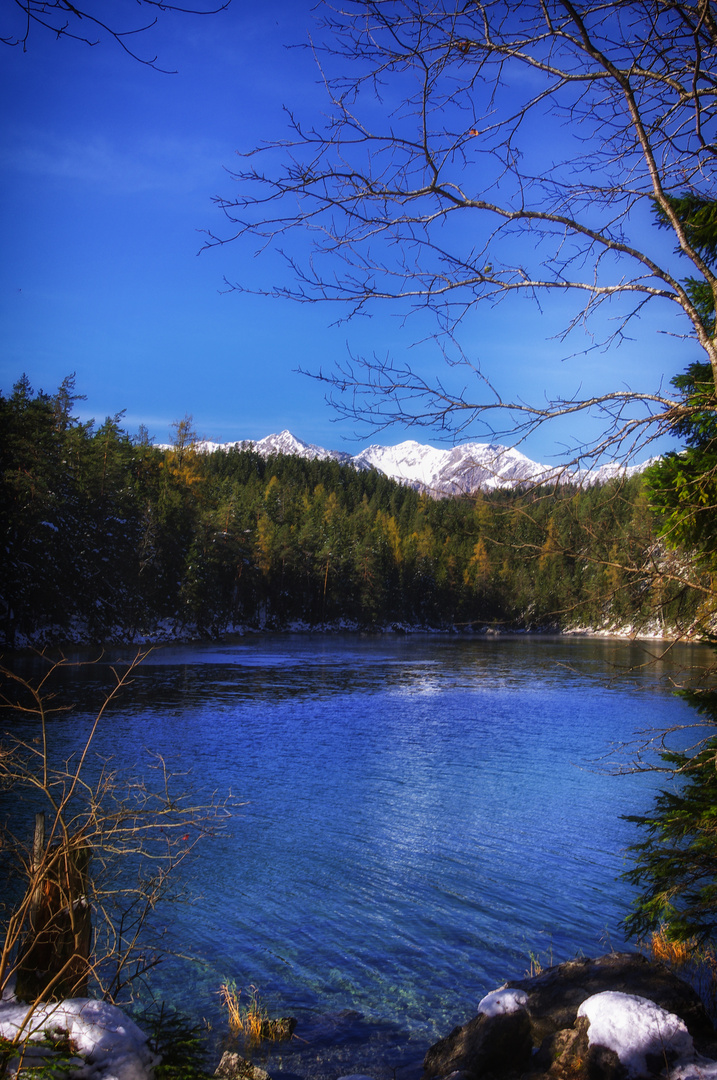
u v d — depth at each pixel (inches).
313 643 3137.3
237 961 333.7
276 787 687.1
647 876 250.7
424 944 362.0
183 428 3592.5
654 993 205.9
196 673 1737.2
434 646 3203.7
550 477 156.0
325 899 417.1
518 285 154.1
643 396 150.7
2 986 133.7
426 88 148.0
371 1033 275.3
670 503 170.9
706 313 229.9
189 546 3142.2
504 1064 181.6
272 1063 250.8
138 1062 115.1
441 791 686.5
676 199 201.9
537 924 389.7
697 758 230.4
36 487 2149.4
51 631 2272.4
